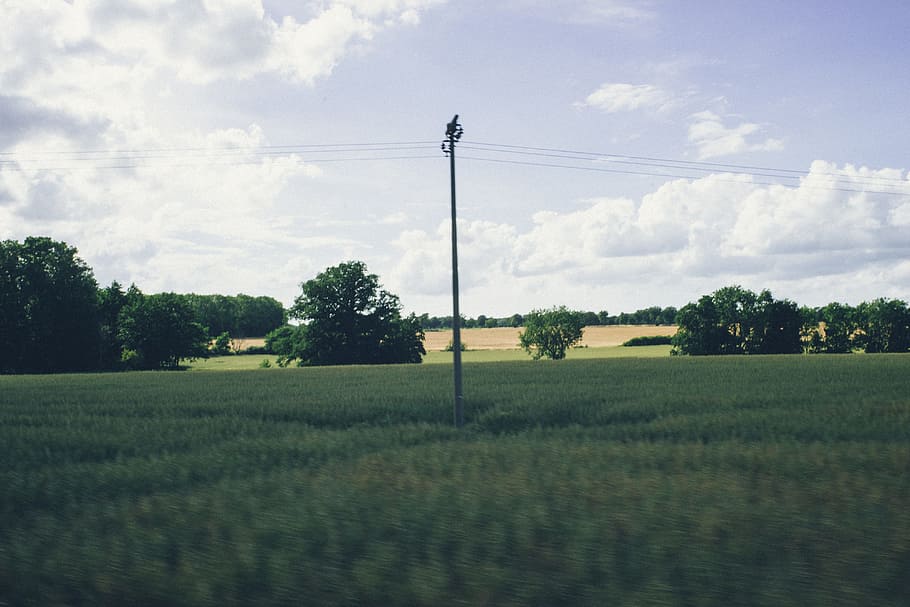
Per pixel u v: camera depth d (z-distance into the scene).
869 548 6.68
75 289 77.25
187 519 8.43
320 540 7.36
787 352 92.25
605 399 25.58
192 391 33.84
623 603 5.48
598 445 14.50
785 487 9.49
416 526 7.72
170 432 18.34
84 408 25.78
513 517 7.96
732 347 92.94
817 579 5.92
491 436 17.45
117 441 16.84
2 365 73.44
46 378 49.38
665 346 138.50
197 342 90.50
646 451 13.23
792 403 22.91
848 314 93.31
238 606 5.69
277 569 6.24
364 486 10.14
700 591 5.65
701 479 10.21
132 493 10.81
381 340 82.44
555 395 27.02
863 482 9.58
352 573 6.21
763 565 6.35
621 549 6.80
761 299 93.69
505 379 37.88
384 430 18.61
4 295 72.44
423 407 24.22
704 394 26.23
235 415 23.09
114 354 82.81
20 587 6.16
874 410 20.12
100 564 6.59
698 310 94.75
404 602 5.62
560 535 7.34
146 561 6.59
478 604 5.54
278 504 9.04
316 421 21.98
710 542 6.94
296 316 81.62
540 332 103.69
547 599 5.63
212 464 13.05
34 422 21.36
